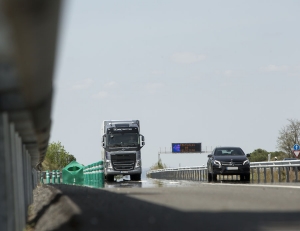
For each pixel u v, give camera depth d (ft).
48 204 112.27
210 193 115.65
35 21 36.86
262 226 56.85
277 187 147.13
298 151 283.18
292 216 66.18
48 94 62.34
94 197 109.40
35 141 103.45
